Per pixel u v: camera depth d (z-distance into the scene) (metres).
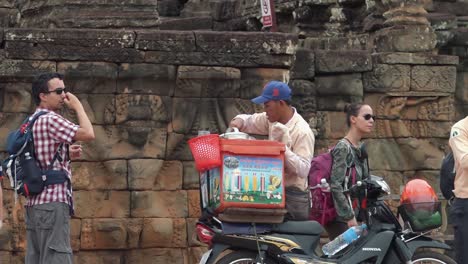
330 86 17.16
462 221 11.48
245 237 11.57
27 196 10.86
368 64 17.19
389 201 16.92
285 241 11.64
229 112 15.37
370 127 12.66
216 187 11.52
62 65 14.86
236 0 22.27
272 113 12.09
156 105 15.20
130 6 16.38
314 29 19.83
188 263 15.41
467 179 11.43
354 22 19.59
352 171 12.52
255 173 11.48
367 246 11.90
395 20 17.55
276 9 20.61
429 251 12.16
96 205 15.11
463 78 18.45
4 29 14.77
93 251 15.16
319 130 17.16
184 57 15.13
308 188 12.60
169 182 15.38
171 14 24.23
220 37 15.21
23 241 15.00
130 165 15.15
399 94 17.23
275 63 15.34
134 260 15.23
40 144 10.82
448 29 18.42
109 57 14.93
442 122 17.36
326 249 12.10
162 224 15.23
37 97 11.13
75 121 14.90
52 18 16.53
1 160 14.87
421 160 17.31
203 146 11.47
